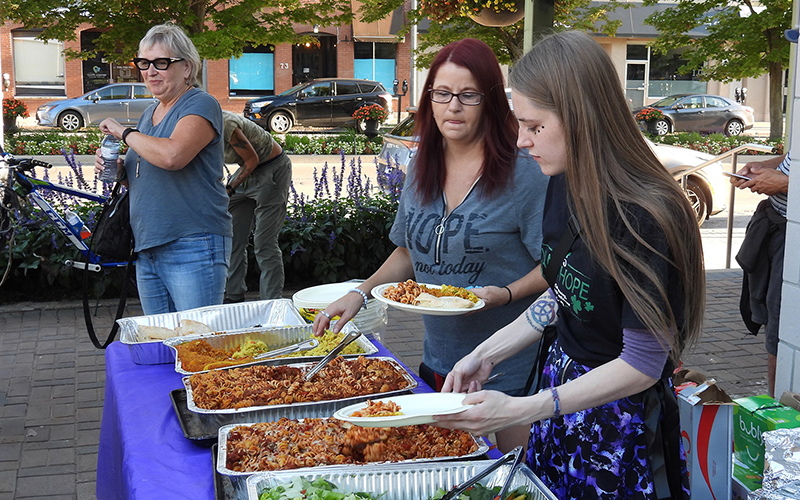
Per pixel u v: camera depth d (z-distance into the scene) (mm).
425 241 2512
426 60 14656
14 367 5094
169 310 3746
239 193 5703
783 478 2203
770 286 3617
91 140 16578
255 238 5812
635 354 1561
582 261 1622
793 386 3039
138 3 10594
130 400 2398
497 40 13188
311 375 2363
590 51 1524
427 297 2217
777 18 14562
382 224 7223
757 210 3732
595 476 1734
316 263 7117
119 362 2779
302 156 16094
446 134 2387
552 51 1559
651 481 1693
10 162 4898
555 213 1745
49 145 15617
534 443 1915
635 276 1498
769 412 2479
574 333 1754
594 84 1508
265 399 2215
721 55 15953
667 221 1469
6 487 3551
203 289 3588
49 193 6379
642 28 26562
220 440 1946
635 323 1531
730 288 7086
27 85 24547
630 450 1704
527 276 2385
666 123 22172
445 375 2564
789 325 3049
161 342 2734
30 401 4547
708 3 15492
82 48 24672
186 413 2270
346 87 21703
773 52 15281
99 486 2799
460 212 2430
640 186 1500
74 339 5660
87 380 4879
